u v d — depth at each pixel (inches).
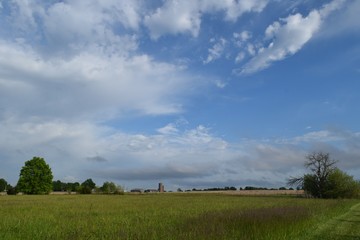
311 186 3378.4
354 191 3307.1
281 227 716.7
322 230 832.3
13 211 1269.7
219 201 2192.4
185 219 845.8
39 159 4751.5
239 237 578.9
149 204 1807.3
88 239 549.6
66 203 1915.6
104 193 4817.9
